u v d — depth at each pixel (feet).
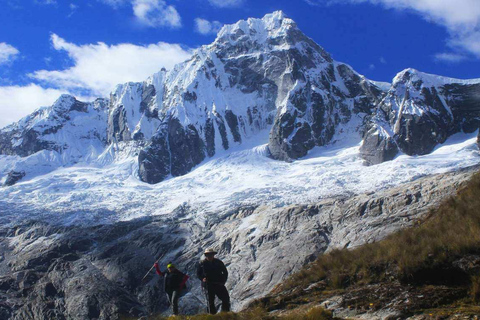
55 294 291.99
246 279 248.73
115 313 251.80
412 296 62.64
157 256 310.45
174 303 69.00
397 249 76.79
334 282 76.43
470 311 54.60
